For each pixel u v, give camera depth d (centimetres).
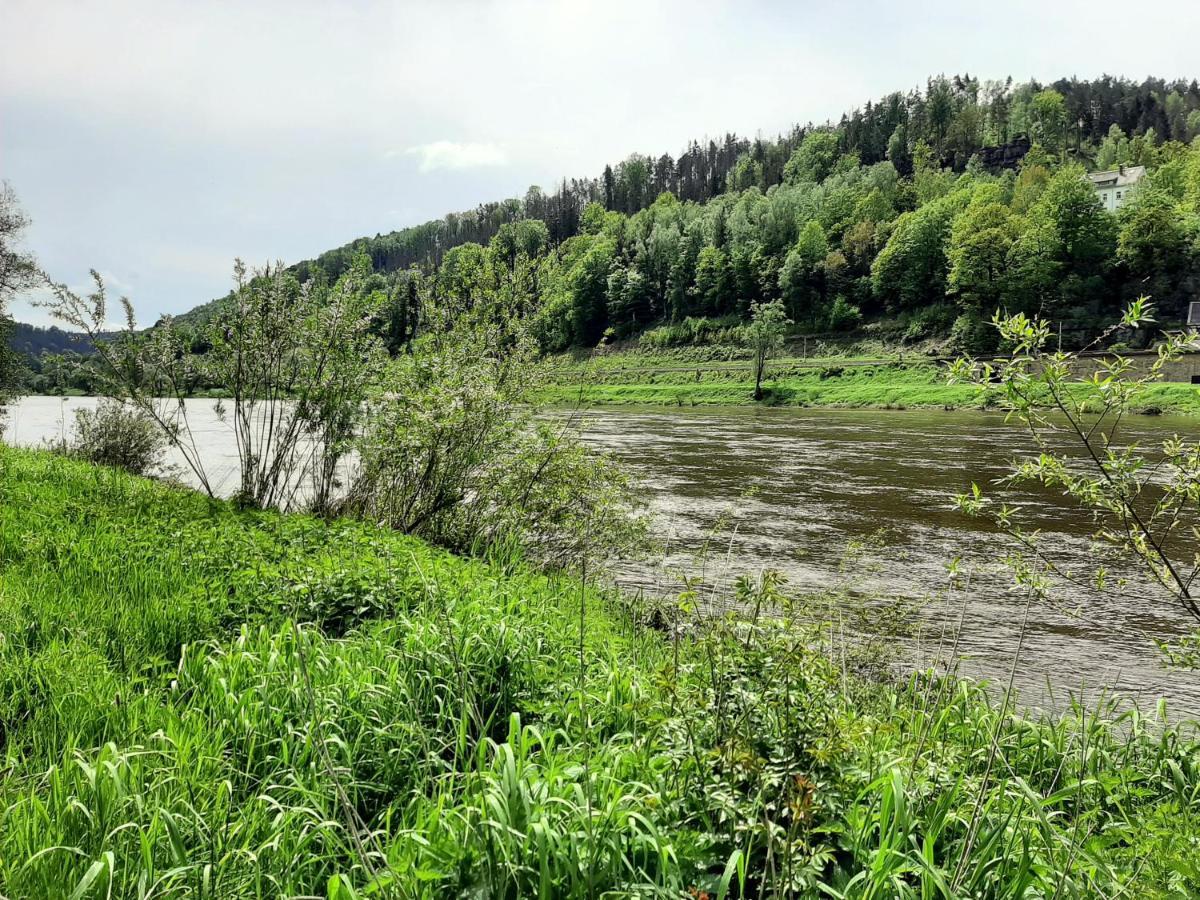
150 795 336
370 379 1153
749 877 308
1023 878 314
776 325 7694
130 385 1159
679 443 3438
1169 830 328
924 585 1162
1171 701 753
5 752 387
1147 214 8262
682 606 402
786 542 1452
